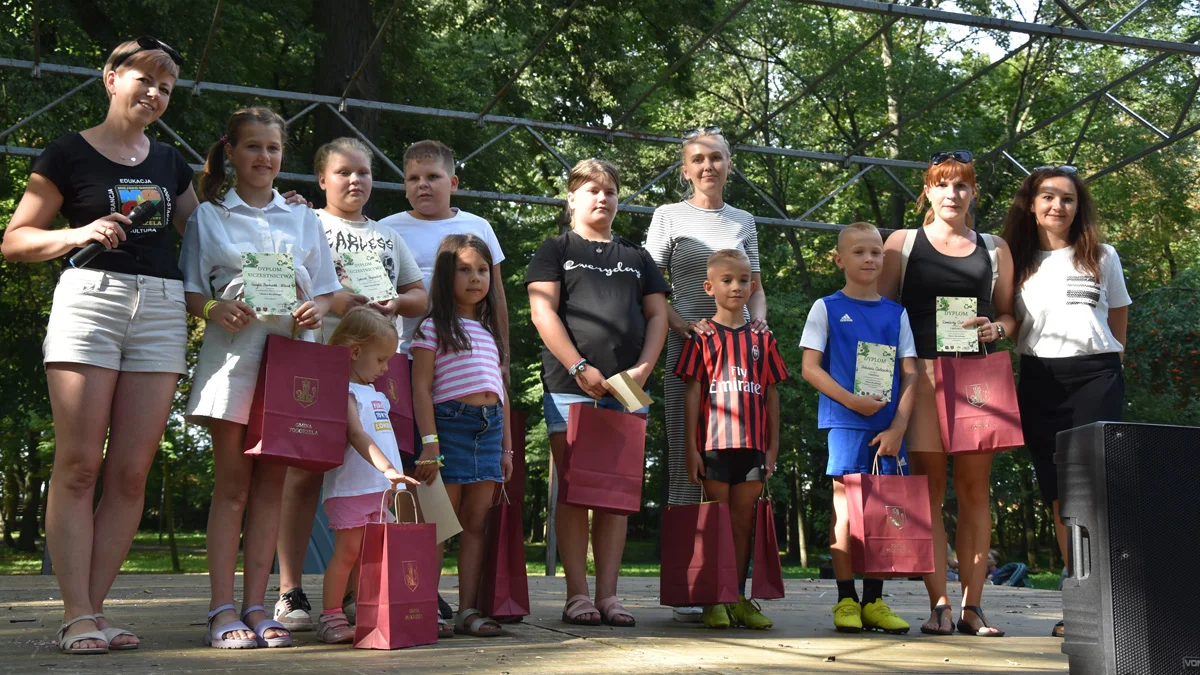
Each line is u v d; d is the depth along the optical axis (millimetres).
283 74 14484
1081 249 3895
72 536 2787
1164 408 12195
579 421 3494
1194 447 2252
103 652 2717
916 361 3867
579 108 15047
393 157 13820
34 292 15250
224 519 2973
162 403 2902
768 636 3494
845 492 3768
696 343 3854
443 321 3453
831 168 18766
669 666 2650
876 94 17000
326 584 3146
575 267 3773
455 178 4180
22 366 15445
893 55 17000
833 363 3863
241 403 2941
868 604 3793
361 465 3205
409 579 2934
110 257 2834
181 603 4270
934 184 3961
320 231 3234
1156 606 2193
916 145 16875
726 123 18062
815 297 18062
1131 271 15234
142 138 3025
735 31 17453
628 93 14648
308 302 3021
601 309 3709
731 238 4414
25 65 8180
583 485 3471
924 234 3984
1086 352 3832
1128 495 2219
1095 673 2236
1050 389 3885
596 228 3869
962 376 3742
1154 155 16672
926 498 3605
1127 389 12477
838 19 18188
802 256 18906
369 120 11492
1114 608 2188
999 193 17312
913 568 3561
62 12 11078
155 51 2924
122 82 2916
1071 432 2373
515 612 3443
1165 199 17422
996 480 16078
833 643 3281
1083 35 7332
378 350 3256
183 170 3113
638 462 3574
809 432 16578
